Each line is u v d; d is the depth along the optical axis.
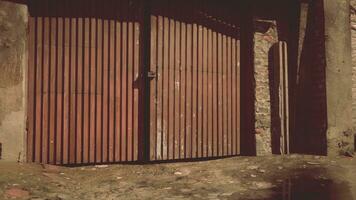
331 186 4.98
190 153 6.69
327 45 7.14
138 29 6.42
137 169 5.89
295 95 7.39
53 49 5.94
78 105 6.04
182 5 6.71
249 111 7.13
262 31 7.14
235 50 7.16
